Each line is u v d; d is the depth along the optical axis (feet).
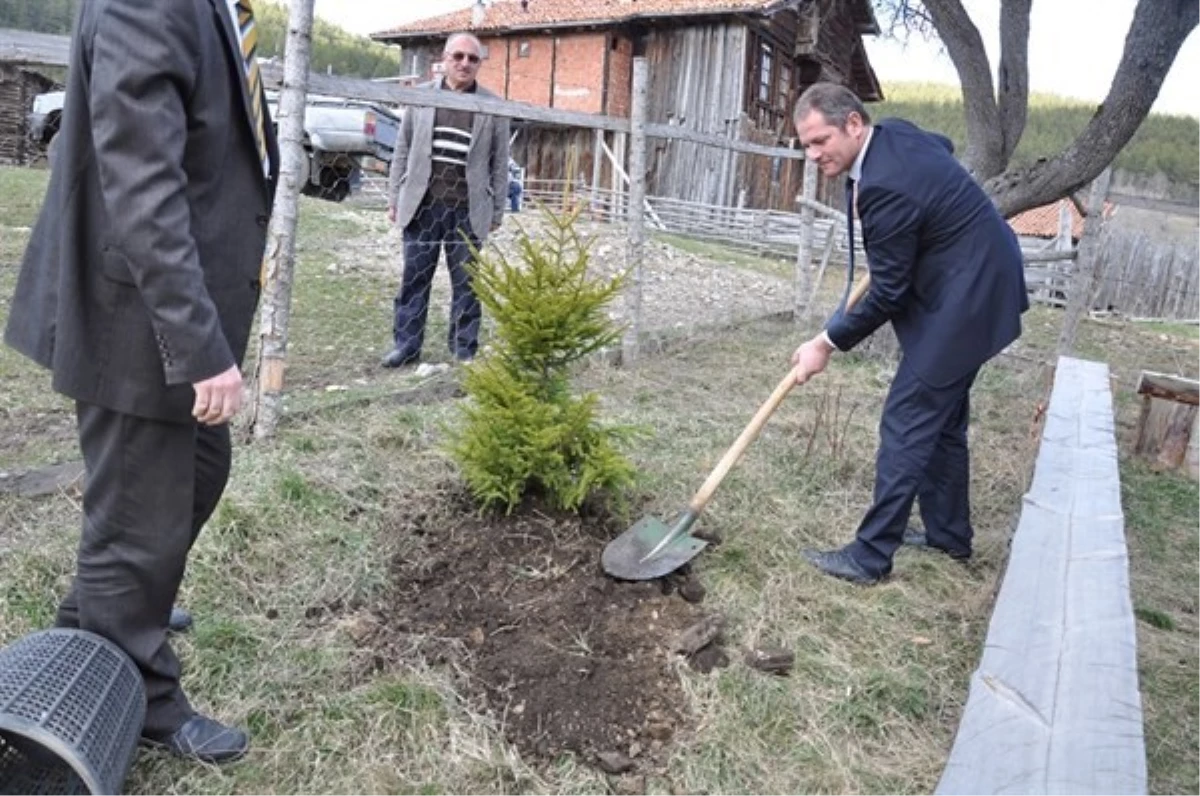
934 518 11.85
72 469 11.19
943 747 8.21
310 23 12.14
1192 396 16.71
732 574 10.52
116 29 5.27
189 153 5.91
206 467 7.06
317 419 13.44
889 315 10.62
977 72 21.83
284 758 7.27
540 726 7.95
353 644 8.68
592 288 10.51
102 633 6.63
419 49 75.46
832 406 17.81
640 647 8.98
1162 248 45.19
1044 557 7.06
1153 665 10.11
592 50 64.18
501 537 10.39
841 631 9.78
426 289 17.62
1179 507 15.15
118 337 5.91
